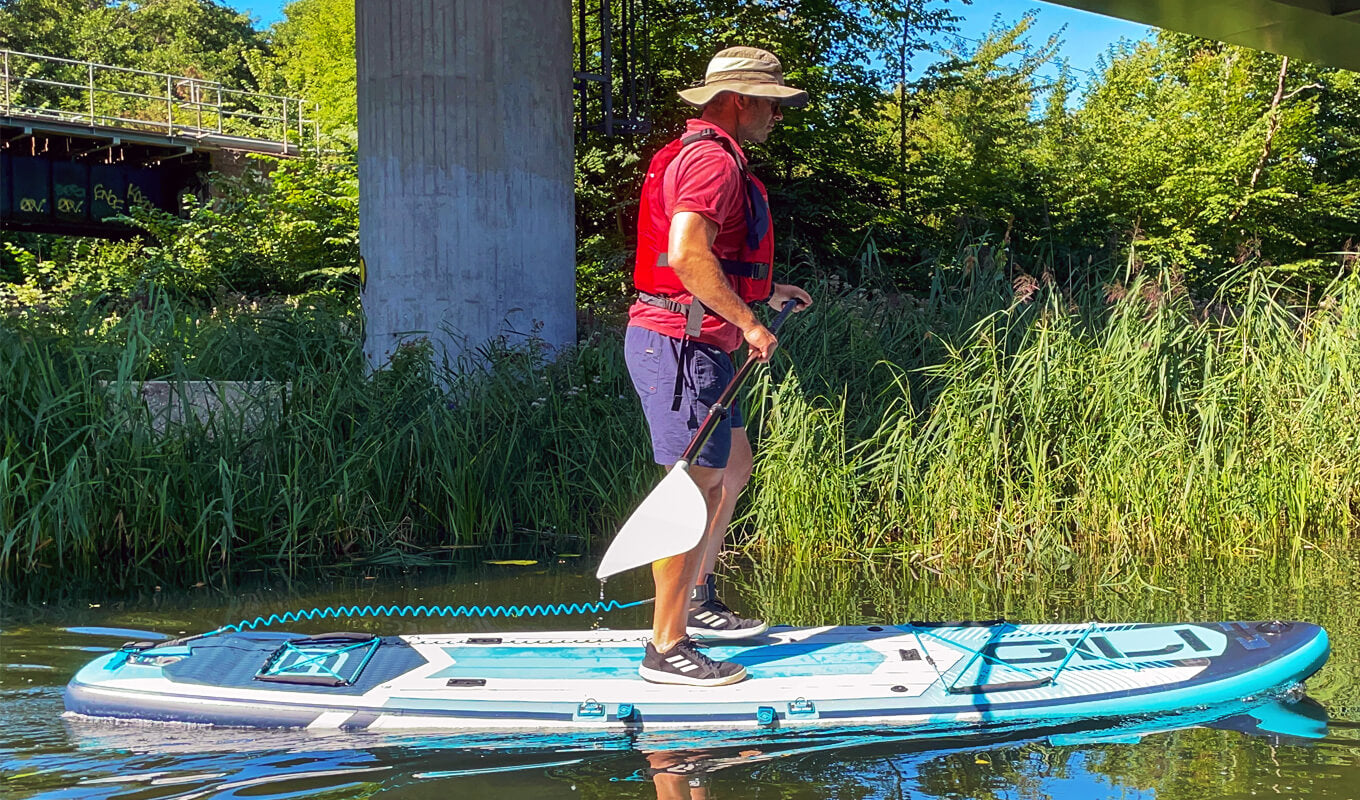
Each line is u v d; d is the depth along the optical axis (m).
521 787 2.32
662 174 2.81
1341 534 5.41
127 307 6.77
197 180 23.52
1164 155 16.33
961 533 5.16
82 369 5.26
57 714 2.84
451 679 2.90
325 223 14.05
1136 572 4.61
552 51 7.09
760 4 13.02
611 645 3.19
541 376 6.29
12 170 21.41
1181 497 5.28
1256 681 2.91
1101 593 4.24
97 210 22.61
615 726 2.66
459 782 2.35
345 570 4.78
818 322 6.29
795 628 3.36
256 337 6.39
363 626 3.81
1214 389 5.61
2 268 20.44
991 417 5.40
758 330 2.68
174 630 3.76
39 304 5.91
